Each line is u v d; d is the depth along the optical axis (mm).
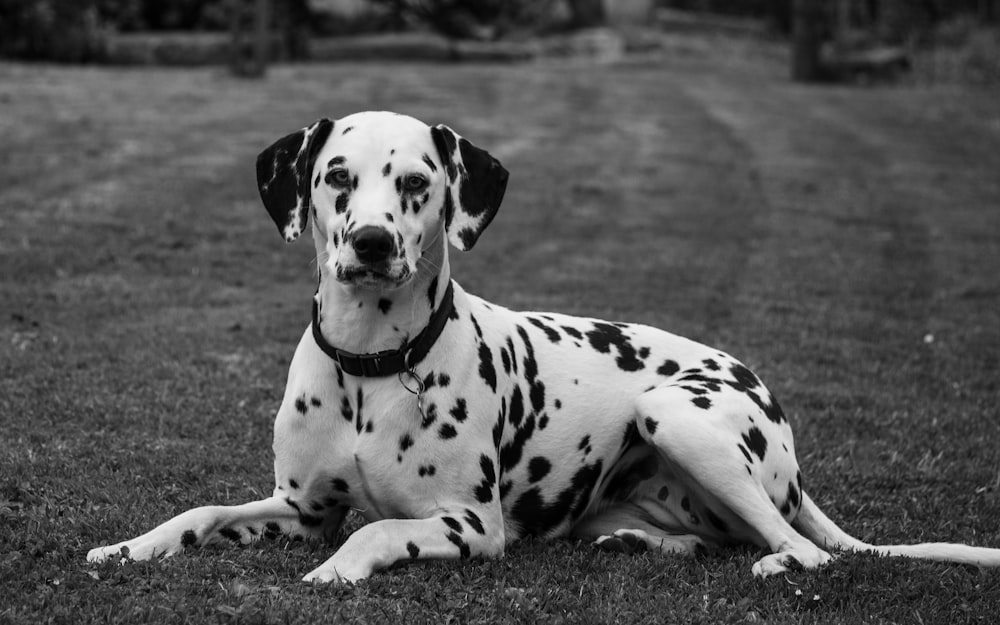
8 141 15758
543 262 11953
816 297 11062
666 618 4125
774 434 5039
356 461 4484
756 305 10570
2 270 10055
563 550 4836
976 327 10195
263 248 11711
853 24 40000
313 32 30656
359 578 4133
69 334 8344
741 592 4387
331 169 4383
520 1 34188
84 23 27188
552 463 4895
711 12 45125
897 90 28531
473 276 11203
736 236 13602
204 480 5703
